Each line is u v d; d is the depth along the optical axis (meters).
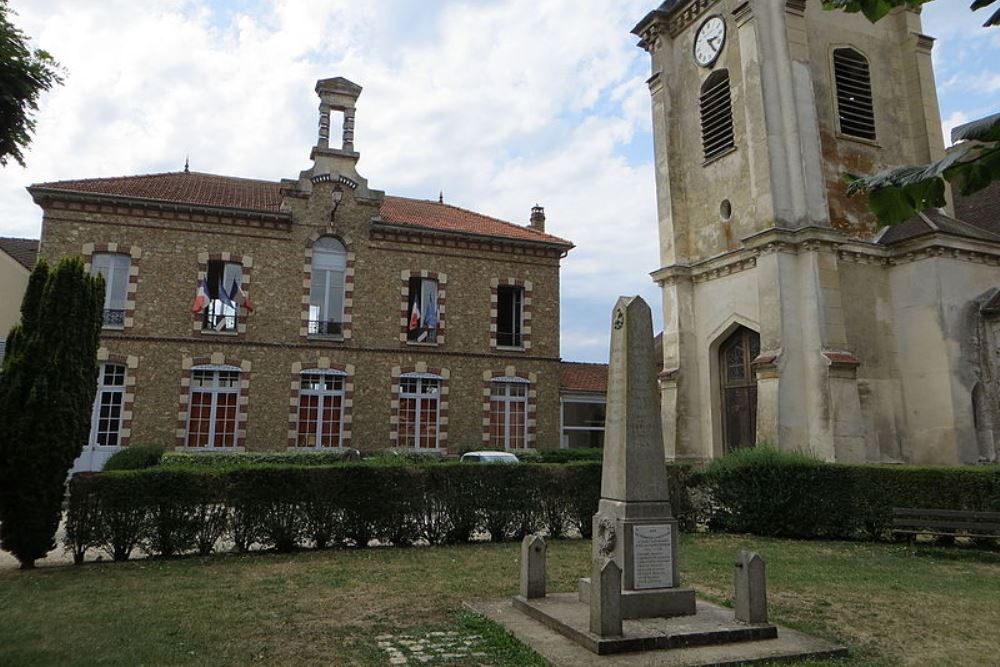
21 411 10.37
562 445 27.00
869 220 19.02
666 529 7.24
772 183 18.09
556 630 6.77
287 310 24.06
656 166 22.94
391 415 24.69
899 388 18.39
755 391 19.36
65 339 10.72
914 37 20.70
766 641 6.50
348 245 25.11
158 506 11.05
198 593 8.51
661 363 25.69
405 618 7.39
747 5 19.19
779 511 13.90
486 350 26.33
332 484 12.07
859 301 18.39
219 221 23.72
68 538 10.57
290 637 6.65
